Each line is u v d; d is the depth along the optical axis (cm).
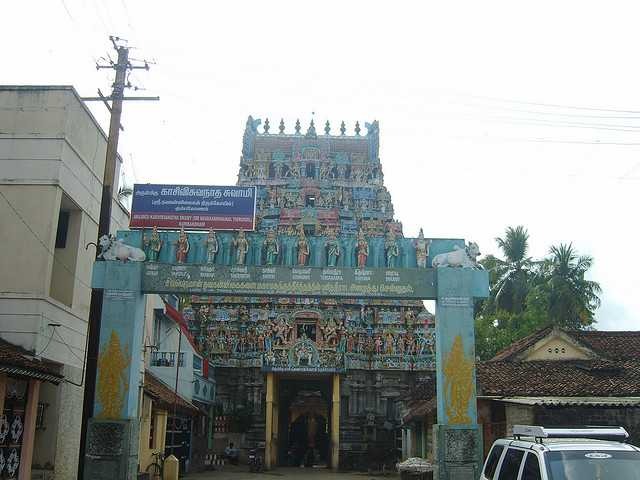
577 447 864
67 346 2042
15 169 1952
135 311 1891
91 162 2222
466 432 1830
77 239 2127
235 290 1950
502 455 996
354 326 4475
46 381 1764
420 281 1962
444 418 1844
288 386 4581
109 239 1914
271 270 1966
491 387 2106
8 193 1936
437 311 1942
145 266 1952
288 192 5222
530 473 863
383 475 3522
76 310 2116
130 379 1841
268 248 2028
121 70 1880
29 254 1891
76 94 2070
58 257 2111
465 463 1806
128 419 1806
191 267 1956
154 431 2739
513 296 5009
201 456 3819
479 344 4488
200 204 2595
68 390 2031
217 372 4438
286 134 5656
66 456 2016
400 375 4406
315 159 5400
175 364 3216
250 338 4469
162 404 2736
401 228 5028
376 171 5400
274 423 4059
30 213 1920
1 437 1608
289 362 3919
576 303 4362
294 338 4366
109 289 1897
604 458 841
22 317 1838
